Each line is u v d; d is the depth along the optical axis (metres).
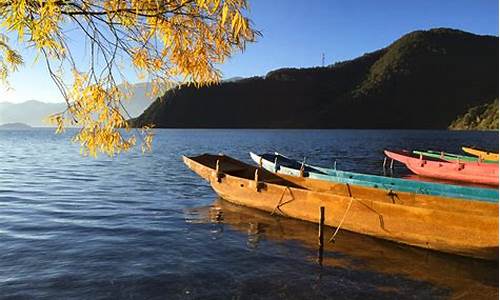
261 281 8.78
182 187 21.95
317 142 73.88
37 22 2.70
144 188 21.56
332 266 9.64
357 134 118.69
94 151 3.17
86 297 7.94
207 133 136.75
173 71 3.30
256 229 12.79
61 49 3.02
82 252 10.53
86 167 32.59
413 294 8.20
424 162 26.77
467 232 9.56
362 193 13.25
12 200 17.77
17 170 30.05
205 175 16.75
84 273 9.10
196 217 14.53
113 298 7.92
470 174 24.16
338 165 33.88
